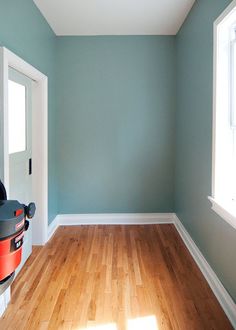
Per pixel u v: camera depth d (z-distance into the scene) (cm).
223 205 201
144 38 367
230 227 188
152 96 374
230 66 205
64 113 373
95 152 379
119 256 281
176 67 368
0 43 193
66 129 376
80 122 375
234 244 182
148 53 369
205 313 190
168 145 379
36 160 302
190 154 298
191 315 188
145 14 306
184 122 326
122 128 377
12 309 194
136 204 386
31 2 261
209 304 201
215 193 218
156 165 381
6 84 195
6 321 182
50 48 335
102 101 373
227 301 190
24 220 136
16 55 215
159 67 371
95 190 383
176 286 224
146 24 333
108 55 368
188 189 307
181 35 338
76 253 288
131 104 374
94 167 380
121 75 371
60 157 379
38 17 284
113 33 360
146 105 374
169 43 368
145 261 269
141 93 373
